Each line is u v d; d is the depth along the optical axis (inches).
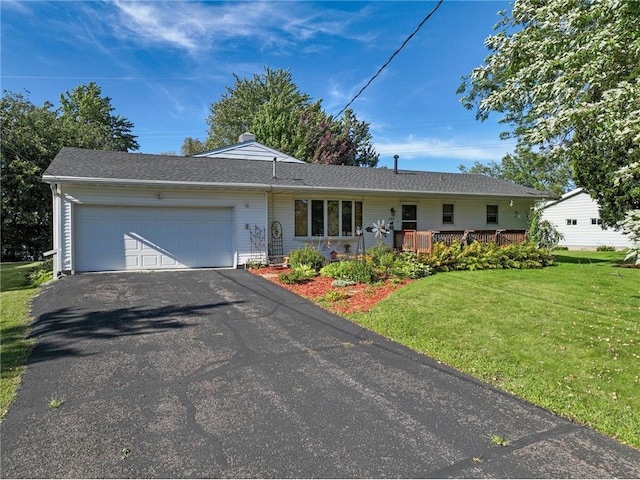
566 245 895.1
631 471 93.9
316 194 517.0
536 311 252.5
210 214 442.9
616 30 194.9
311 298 297.1
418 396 135.7
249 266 448.8
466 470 93.9
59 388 138.0
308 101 1433.3
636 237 177.9
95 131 899.4
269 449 102.3
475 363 167.0
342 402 130.3
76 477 90.0
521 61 292.2
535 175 1446.9
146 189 410.9
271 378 150.0
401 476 91.4
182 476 90.8
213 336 201.8
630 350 178.5
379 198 561.0
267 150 738.8
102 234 400.8
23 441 104.3
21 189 686.5
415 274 387.5
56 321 226.1
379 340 199.3
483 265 450.6
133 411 122.0
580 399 133.3
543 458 99.1
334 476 91.4
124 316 238.8
